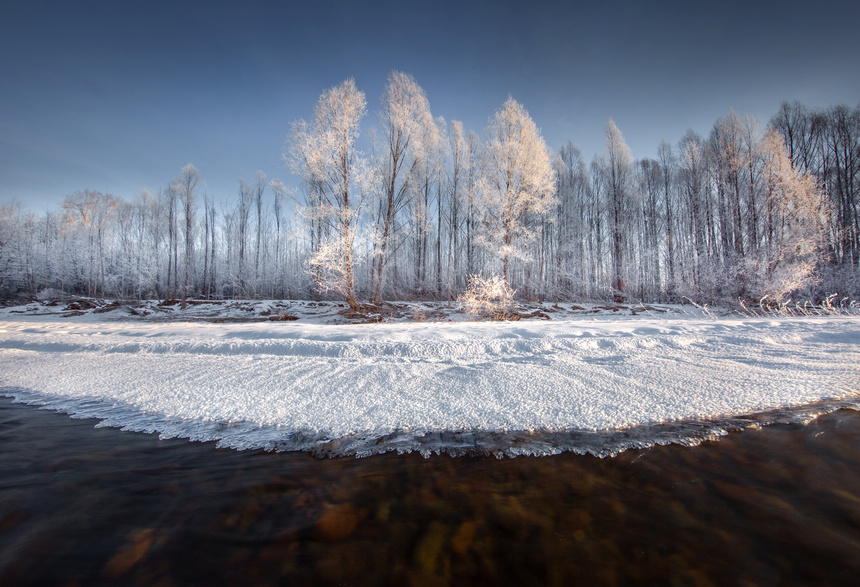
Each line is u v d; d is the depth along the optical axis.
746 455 2.45
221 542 1.67
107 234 33.16
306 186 16.39
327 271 15.37
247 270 30.31
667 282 23.28
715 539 1.63
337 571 1.49
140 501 2.01
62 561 1.54
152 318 17.06
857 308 13.44
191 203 23.94
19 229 32.28
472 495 2.05
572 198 25.31
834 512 1.80
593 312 16.94
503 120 17.34
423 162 22.72
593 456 2.49
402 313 15.23
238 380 4.23
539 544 1.63
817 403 3.38
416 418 3.18
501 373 4.32
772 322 8.14
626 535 1.68
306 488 2.14
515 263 22.30
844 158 20.31
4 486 2.15
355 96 14.79
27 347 6.45
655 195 25.34
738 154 19.36
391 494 2.07
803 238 14.98
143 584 1.41
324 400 3.61
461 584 1.41
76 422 3.23
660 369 4.49
